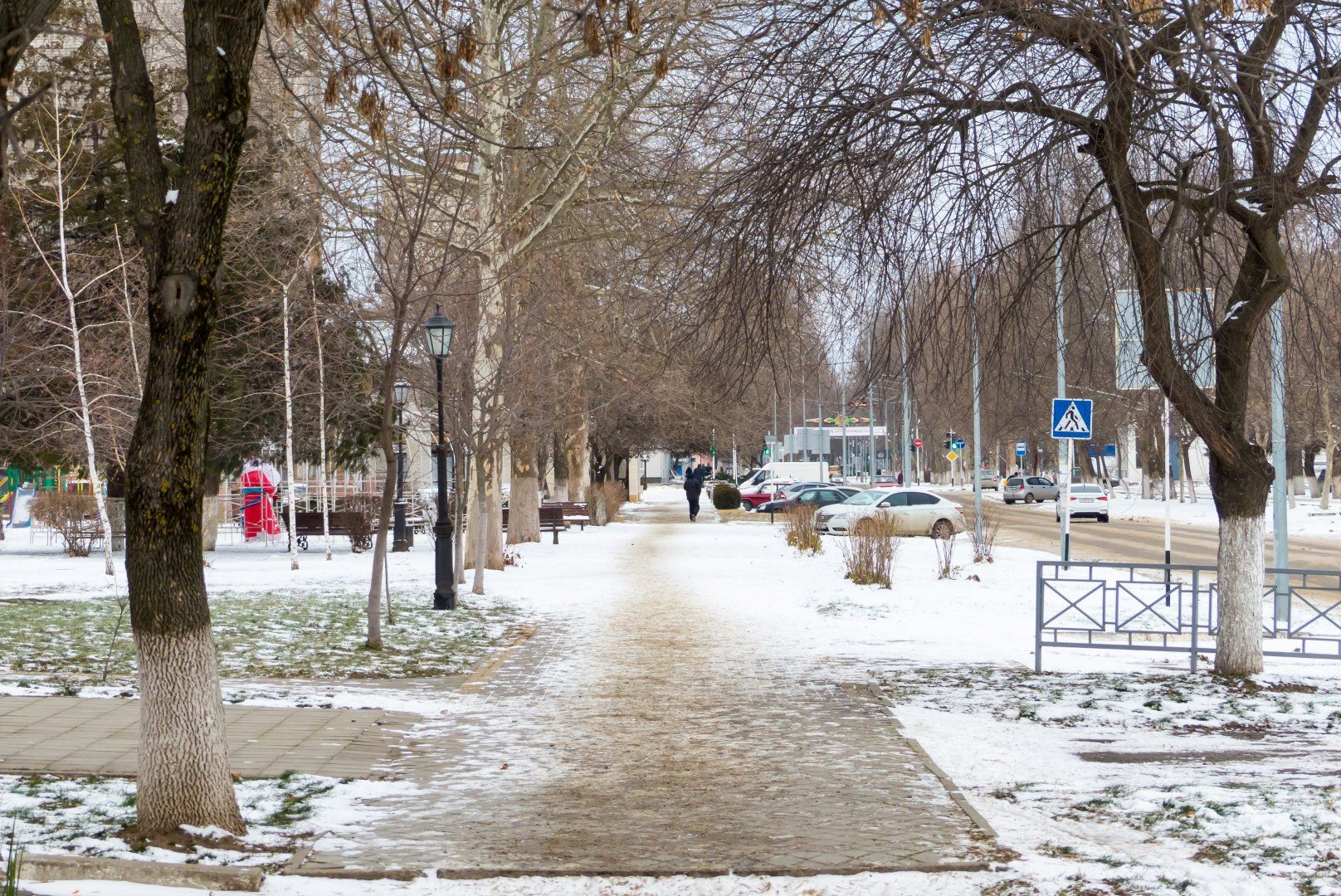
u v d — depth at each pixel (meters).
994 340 14.35
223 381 37.84
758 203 13.53
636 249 30.56
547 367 31.16
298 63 24.58
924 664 17.20
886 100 12.92
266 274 34.47
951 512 52.47
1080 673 16.39
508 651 18.33
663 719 13.00
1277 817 8.69
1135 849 8.12
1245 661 15.66
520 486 46.84
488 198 29.34
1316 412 15.93
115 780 9.75
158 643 8.25
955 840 8.39
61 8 33.12
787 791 9.85
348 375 36.47
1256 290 14.96
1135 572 32.97
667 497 121.19
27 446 34.81
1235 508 15.65
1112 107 13.04
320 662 16.91
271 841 8.30
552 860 7.90
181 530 8.25
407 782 10.15
